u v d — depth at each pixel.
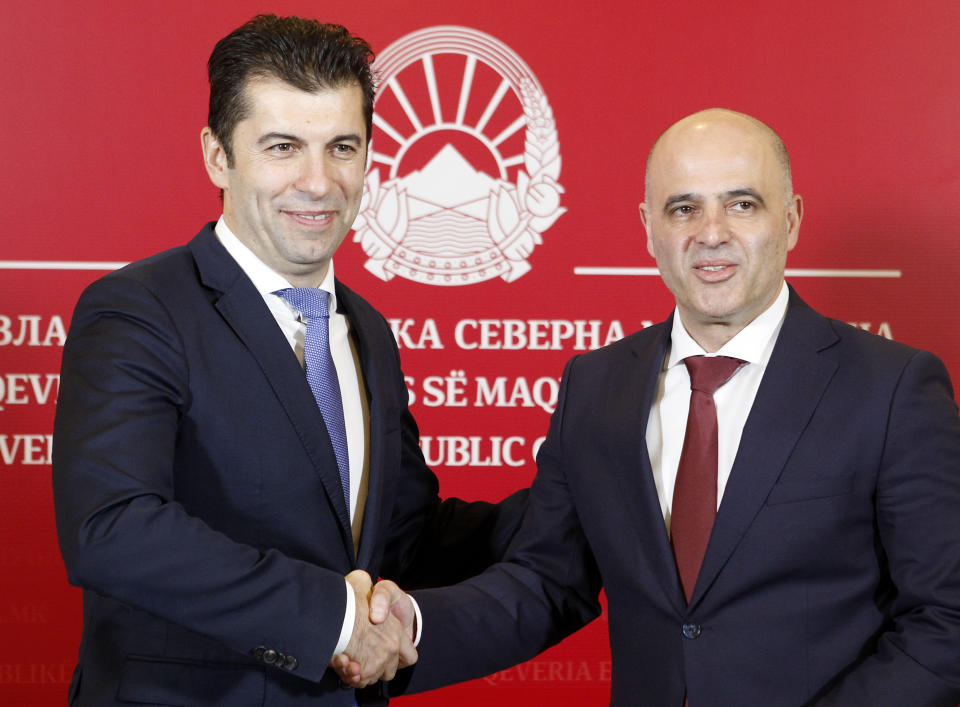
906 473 1.74
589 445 2.01
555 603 2.15
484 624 2.08
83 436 1.67
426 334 3.17
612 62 3.16
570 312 3.19
